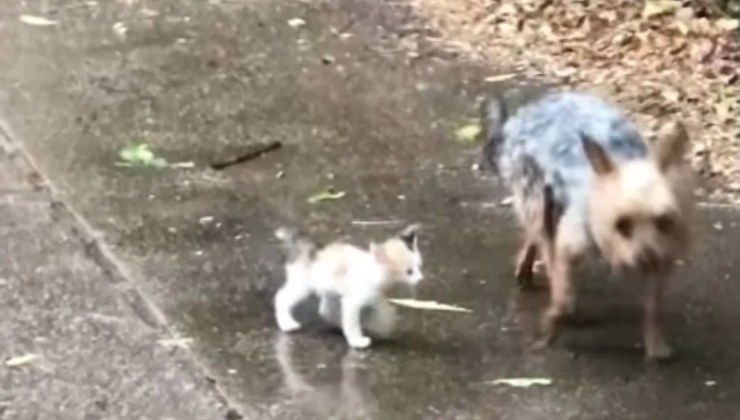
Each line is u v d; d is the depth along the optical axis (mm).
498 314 2518
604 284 2604
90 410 2266
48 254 2621
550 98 2527
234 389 2314
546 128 2453
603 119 2447
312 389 2318
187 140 3025
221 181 2885
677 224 2309
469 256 2674
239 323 2467
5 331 2420
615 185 2305
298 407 2279
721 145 3064
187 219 2750
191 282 2566
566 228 2379
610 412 2299
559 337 2459
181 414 2264
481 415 2279
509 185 2547
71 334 2420
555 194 2393
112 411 2266
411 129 3096
